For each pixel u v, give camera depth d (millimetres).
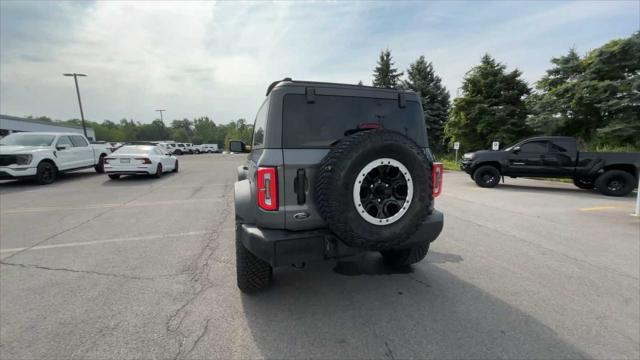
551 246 4363
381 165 2320
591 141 17234
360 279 3266
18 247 4207
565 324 2455
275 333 2324
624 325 2447
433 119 27766
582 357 2076
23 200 7566
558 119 17859
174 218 5840
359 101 2777
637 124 15477
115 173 10922
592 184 10320
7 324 2402
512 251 4160
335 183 2234
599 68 16672
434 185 2980
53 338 2234
